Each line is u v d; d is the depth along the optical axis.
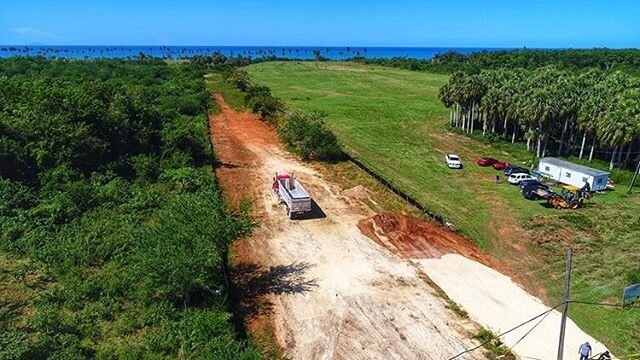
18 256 24.91
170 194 34.47
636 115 42.59
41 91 39.41
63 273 23.78
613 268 28.75
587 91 50.06
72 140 35.25
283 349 21.00
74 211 29.64
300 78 130.25
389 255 29.52
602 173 42.12
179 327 20.25
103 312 21.02
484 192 41.94
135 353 18.62
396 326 22.75
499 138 61.31
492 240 32.56
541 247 31.64
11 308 20.92
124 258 25.06
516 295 25.86
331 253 29.45
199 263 21.72
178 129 44.34
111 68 101.12
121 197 32.59
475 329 22.72
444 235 32.72
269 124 65.12
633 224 35.00
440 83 123.94
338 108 83.25
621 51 163.75
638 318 23.91
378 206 37.44
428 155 54.12
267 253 29.23
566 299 18.84
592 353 21.23
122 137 39.97
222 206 27.22
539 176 45.59
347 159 50.16
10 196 29.81
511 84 57.78
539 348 21.58
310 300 24.55
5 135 33.88
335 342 21.55
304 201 33.56
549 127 51.91
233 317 22.67
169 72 107.38
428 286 26.25
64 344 18.69
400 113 79.94
